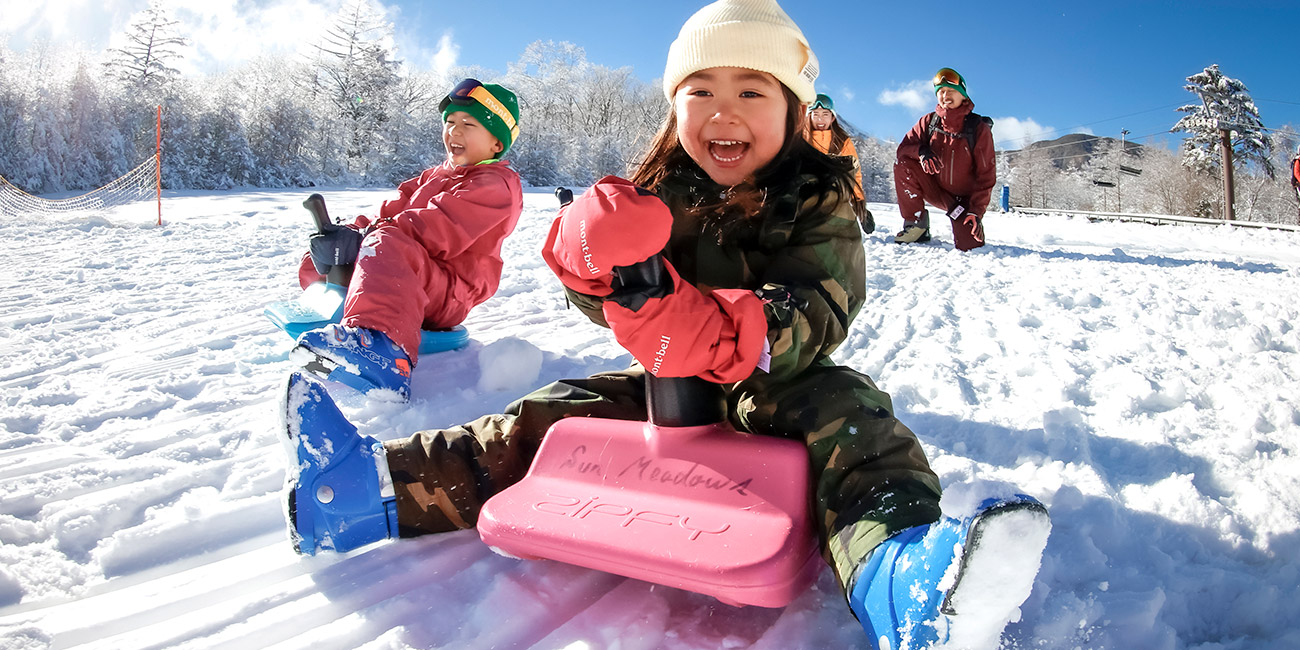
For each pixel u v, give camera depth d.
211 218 9.86
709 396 1.54
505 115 3.21
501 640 1.33
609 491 1.48
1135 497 1.85
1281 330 3.46
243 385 2.72
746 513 1.38
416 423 2.33
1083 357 3.10
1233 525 1.70
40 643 1.31
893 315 3.96
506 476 1.66
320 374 2.37
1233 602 1.43
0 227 7.52
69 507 1.74
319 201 3.07
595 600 1.44
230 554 1.63
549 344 3.32
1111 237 9.09
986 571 1.00
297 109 31.55
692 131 1.76
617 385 1.84
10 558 1.56
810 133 1.86
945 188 7.14
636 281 1.30
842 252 1.66
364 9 40.88
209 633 1.35
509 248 6.39
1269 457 2.06
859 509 1.36
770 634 1.32
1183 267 5.90
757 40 1.68
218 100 28.03
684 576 1.27
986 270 5.68
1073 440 2.18
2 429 2.23
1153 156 55.62
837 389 1.54
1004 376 2.91
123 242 6.62
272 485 1.92
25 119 22.17
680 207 1.83
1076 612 1.33
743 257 1.76
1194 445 2.15
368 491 1.55
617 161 40.50
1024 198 65.50
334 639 1.33
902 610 1.12
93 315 3.77
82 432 2.26
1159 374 2.86
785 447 1.47
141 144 25.59
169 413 2.42
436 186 3.13
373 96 39.28
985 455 2.14
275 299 4.27
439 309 3.06
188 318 3.77
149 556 1.60
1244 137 45.72
